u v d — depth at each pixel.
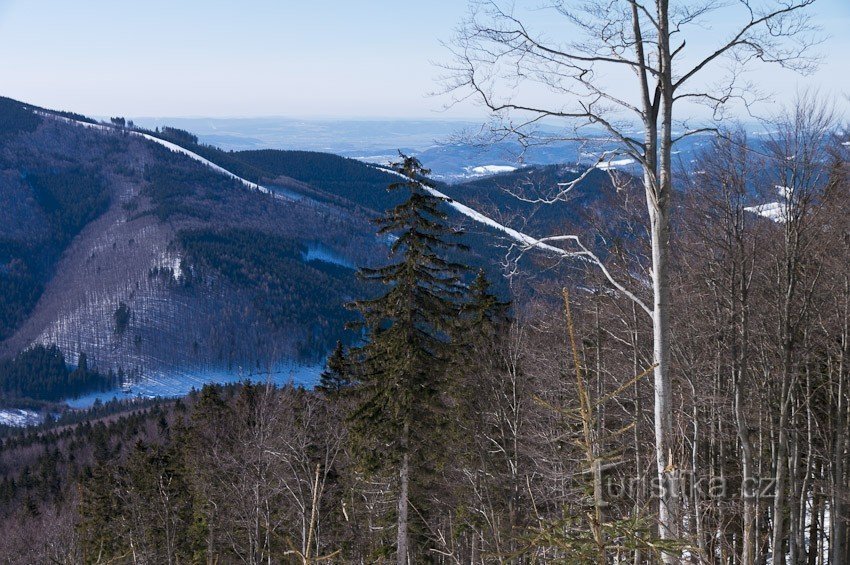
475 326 17.91
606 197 11.48
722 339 13.38
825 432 16.50
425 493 19.33
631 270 12.97
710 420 14.56
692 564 5.96
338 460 21.45
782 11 6.94
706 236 12.21
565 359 15.57
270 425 18.75
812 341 14.36
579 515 4.06
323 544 18.44
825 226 12.07
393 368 17.47
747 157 11.03
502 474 16.94
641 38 7.19
